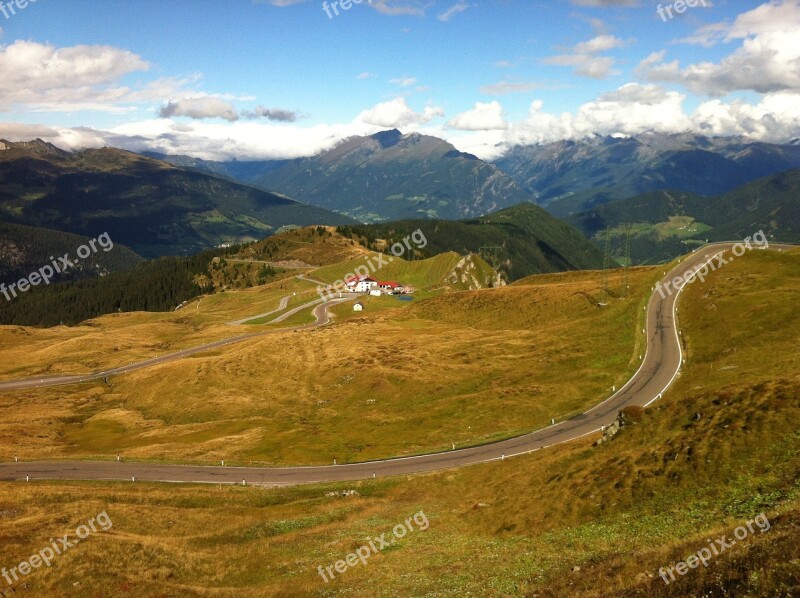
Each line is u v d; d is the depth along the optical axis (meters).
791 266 126.12
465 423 94.12
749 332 95.19
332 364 132.62
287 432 101.50
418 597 38.00
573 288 164.50
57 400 141.62
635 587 28.41
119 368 169.75
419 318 176.38
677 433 51.78
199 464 85.00
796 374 57.62
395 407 109.00
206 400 125.25
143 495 68.94
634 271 179.38
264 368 137.38
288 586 44.69
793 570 23.23
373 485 70.56
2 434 108.31
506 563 40.56
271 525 59.62
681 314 121.81
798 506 31.48
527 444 78.38
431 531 52.59
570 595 30.88
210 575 48.38
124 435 111.19
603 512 44.28
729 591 24.38
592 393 96.38
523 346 128.75
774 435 43.41
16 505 62.12
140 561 49.19
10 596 41.75
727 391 55.31
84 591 43.25
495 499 56.06
